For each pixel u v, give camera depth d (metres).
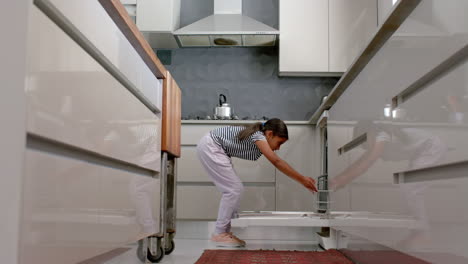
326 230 3.13
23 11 0.74
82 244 0.99
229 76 4.62
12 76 0.73
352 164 2.15
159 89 1.95
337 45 4.21
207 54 4.65
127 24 1.31
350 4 4.24
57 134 0.84
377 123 1.65
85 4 1.00
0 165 0.73
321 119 3.26
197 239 3.52
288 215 2.83
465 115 0.93
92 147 1.03
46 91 0.80
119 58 1.28
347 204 2.26
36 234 0.78
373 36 1.63
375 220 1.68
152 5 4.14
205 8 4.70
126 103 1.34
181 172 3.95
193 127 3.97
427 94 1.15
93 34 1.05
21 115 0.73
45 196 0.81
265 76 4.61
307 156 3.97
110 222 1.20
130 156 1.39
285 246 3.09
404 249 1.34
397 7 1.36
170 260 2.36
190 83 4.62
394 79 1.44
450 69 1.05
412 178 1.30
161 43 4.50
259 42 4.48
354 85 2.09
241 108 4.59
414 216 1.26
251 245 3.14
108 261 1.29
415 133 1.24
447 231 1.04
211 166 3.07
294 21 4.24
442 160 1.05
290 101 4.58
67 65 0.89
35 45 0.76
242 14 4.46
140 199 1.57
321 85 4.59
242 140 3.03
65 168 0.90
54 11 0.85
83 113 0.98
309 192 3.93
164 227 2.19
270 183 3.97
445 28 1.04
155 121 1.82
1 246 0.72
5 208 0.72
